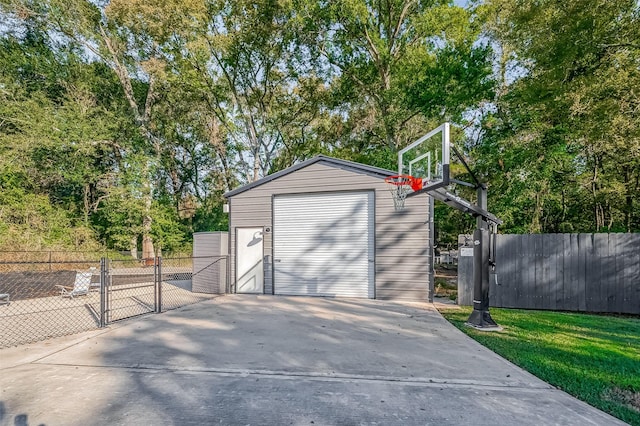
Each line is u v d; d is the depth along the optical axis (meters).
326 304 8.38
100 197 21.19
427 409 3.06
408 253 8.84
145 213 20.45
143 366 4.18
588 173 13.34
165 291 10.90
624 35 8.34
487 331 5.77
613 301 7.38
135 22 18.17
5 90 18.09
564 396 3.34
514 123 12.07
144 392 3.43
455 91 13.89
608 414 2.98
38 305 8.40
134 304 8.56
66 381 3.71
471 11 15.51
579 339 5.26
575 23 8.38
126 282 13.49
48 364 4.26
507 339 5.27
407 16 17.56
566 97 9.79
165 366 4.18
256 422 2.83
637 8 8.01
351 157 18.84
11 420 2.86
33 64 19.41
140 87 23.38
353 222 9.36
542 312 7.43
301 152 21.88
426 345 5.03
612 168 12.54
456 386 3.58
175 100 22.19
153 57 20.17
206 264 10.62
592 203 13.51
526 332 5.69
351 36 17.55
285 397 3.31
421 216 8.77
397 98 15.22
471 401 3.22
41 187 20.20
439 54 15.15
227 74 20.50
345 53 18.22
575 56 8.86
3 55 18.77
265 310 7.68
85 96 20.34
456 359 4.40
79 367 4.14
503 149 12.29
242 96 22.06
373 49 17.31
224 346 4.98
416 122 15.79
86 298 9.48
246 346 4.98
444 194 6.32
